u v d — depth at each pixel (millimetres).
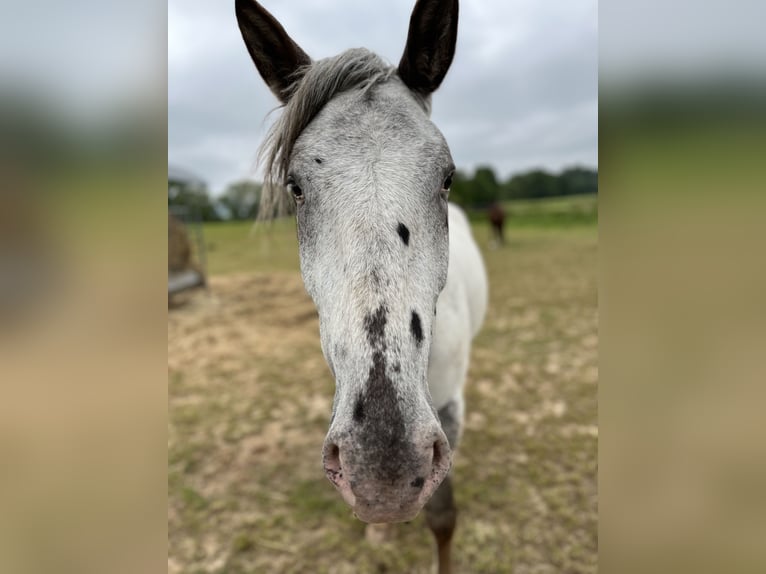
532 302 7188
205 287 8672
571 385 4215
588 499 2793
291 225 2627
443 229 1451
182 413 4027
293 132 1511
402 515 1104
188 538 2676
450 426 2078
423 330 1236
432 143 1437
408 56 1683
